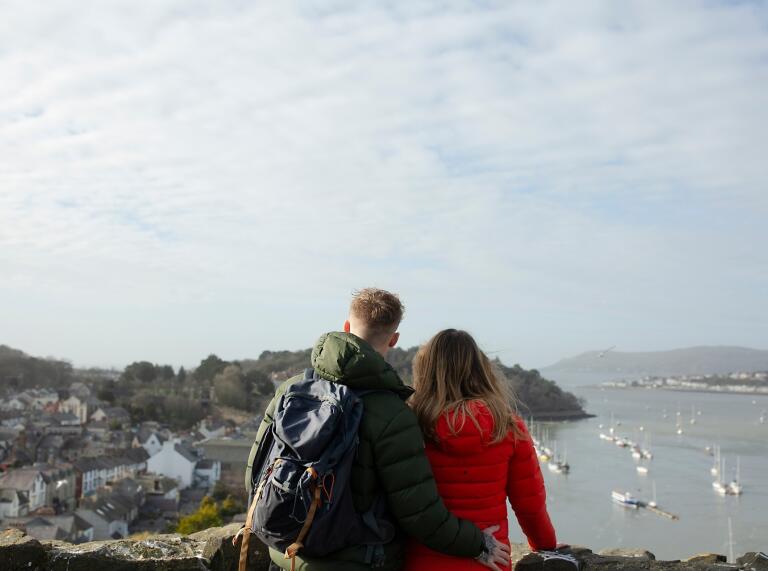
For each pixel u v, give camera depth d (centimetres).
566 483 7125
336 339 353
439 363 381
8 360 18812
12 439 10475
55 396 16025
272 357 18450
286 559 347
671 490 6806
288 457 332
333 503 327
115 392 16488
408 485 339
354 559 339
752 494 6638
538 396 15300
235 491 8425
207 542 457
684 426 13788
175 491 8456
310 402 345
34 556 430
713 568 432
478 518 366
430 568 357
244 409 15500
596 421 14838
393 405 346
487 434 362
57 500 7750
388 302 381
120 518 6856
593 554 452
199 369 18550
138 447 10881
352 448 334
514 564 449
